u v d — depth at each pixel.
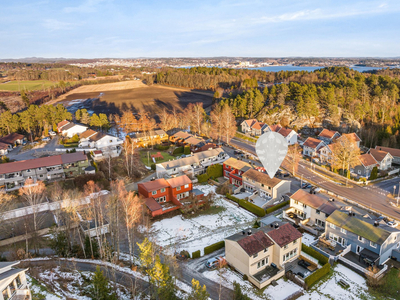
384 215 56.75
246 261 39.72
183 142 104.88
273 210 60.38
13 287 28.83
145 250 35.31
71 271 39.81
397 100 140.50
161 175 74.62
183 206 60.88
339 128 120.31
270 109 135.12
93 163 77.12
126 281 38.56
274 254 42.12
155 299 33.53
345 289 38.03
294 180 76.00
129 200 49.41
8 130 109.31
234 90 190.50
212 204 63.97
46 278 37.16
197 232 52.97
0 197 57.03
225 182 72.62
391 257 44.50
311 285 38.75
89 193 58.72
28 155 90.50
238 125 136.50
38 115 114.88
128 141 96.25
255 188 67.56
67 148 95.81
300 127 124.94
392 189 69.75
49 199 61.50
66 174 73.31
